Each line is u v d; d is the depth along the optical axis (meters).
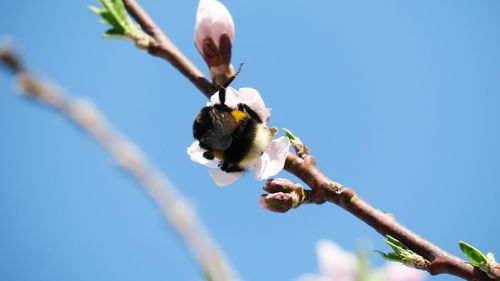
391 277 0.58
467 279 0.58
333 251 0.58
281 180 0.59
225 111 0.60
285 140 0.60
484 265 0.58
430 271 0.58
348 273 0.57
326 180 0.60
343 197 0.59
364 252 0.55
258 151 0.60
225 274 0.53
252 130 0.60
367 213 0.59
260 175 0.60
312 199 0.60
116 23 0.60
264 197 0.59
